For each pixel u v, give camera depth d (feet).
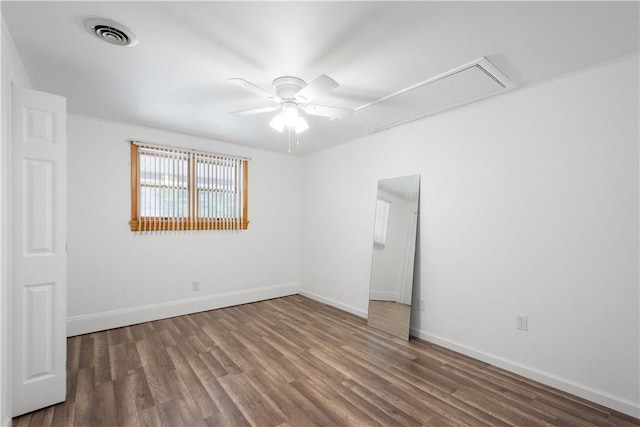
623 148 6.56
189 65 7.04
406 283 10.64
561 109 7.39
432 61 6.76
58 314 6.66
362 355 9.02
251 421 6.07
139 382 7.44
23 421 6.03
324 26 5.58
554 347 7.43
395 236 11.27
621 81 6.59
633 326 6.41
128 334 10.52
